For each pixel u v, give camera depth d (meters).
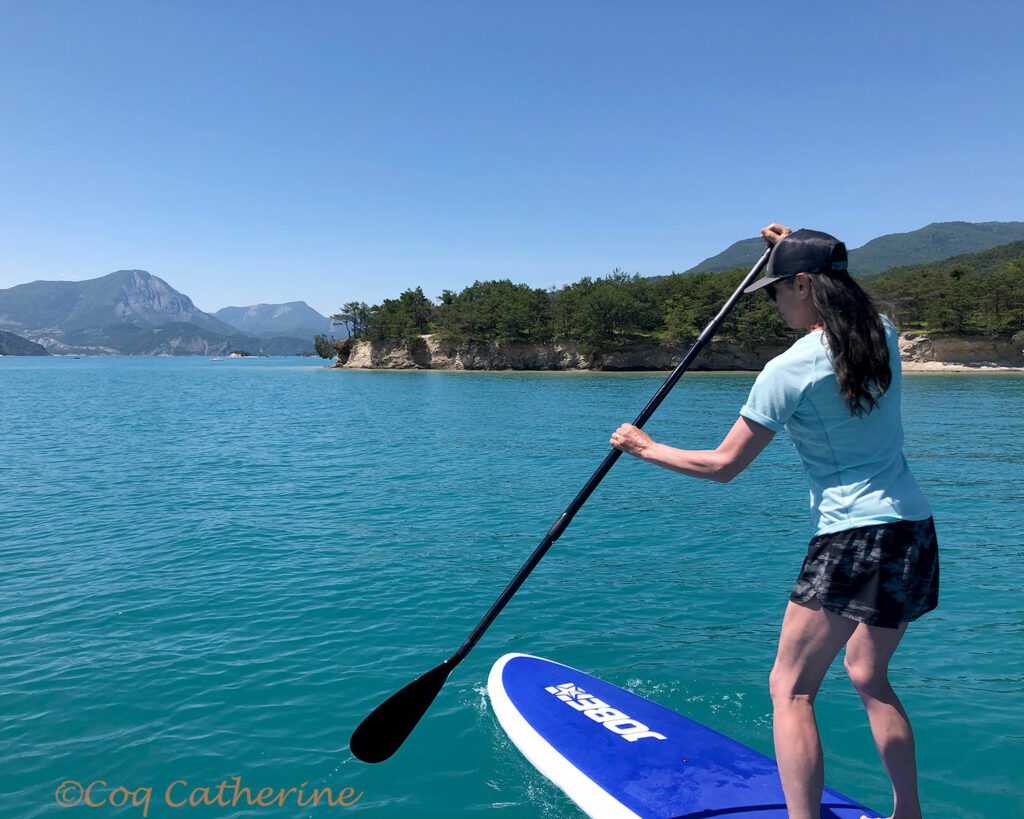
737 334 84.69
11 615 5.90
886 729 2.36
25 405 35.44
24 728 4.05
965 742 3.78
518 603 6.14
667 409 30.41
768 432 2.33
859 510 2.20
